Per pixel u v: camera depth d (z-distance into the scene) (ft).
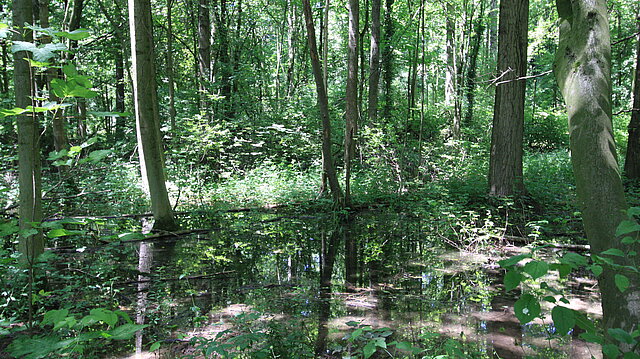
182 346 11.99
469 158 46.16
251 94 58.65
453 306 15.56
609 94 8.47
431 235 27.94
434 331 13.26
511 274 5.39
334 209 34.83
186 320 13.96
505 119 31.58
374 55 56.13
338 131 52.42
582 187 8.18
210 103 48.91
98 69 58.75
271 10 78.69
